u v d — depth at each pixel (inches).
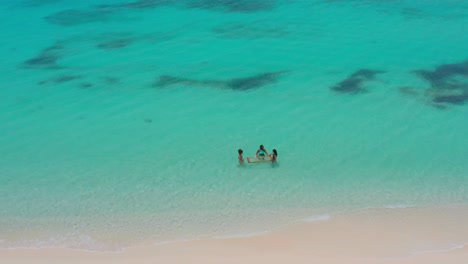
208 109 987.9
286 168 781.3
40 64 1243.2
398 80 1085.1
